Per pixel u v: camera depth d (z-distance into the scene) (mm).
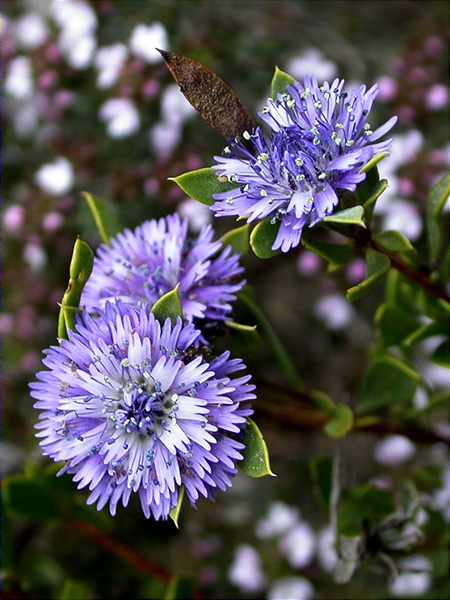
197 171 166
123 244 182
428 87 272
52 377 166
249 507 285
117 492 164
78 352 165
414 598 237
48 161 297
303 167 163
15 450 271
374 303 297
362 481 276
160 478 162
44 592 236
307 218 163
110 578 266
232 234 185
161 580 228
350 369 300
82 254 168
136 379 165
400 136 268
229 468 163
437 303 195
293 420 195
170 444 161
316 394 196
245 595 273
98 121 288
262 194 163
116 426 164
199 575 269
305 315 307
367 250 175
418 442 211
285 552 263
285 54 296
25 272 287
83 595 225
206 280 179
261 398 192
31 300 285
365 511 200
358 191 169
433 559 223
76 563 266
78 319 169
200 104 164
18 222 280
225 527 281
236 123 165
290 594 258
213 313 176
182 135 274
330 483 204
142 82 270
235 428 161
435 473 247
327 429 195
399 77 274
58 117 287
